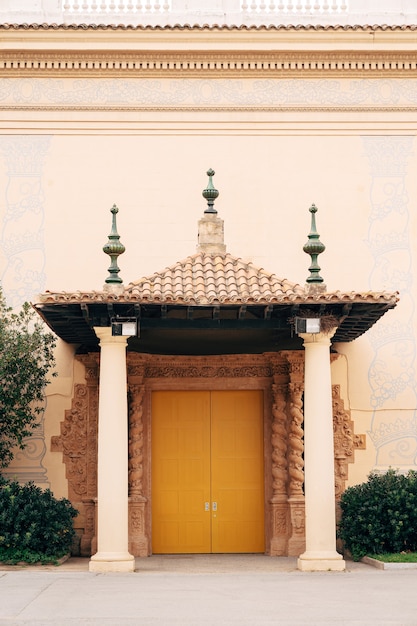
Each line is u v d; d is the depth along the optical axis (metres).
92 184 19.86
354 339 19.08
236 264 17.50
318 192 19.97
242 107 20.08
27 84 20.05
